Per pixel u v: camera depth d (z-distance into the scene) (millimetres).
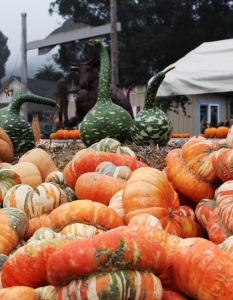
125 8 38500
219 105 18156
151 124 4984
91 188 2775
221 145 3010
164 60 35750
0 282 1814
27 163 3672
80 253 1408
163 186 2443
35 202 2789
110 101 5230
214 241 2260
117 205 2520
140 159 4285
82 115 10703
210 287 1444
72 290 1419
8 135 4898
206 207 2660
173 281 1596
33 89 42188
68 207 2223
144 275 1443
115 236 1440
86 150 3418
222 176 2648
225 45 8938
